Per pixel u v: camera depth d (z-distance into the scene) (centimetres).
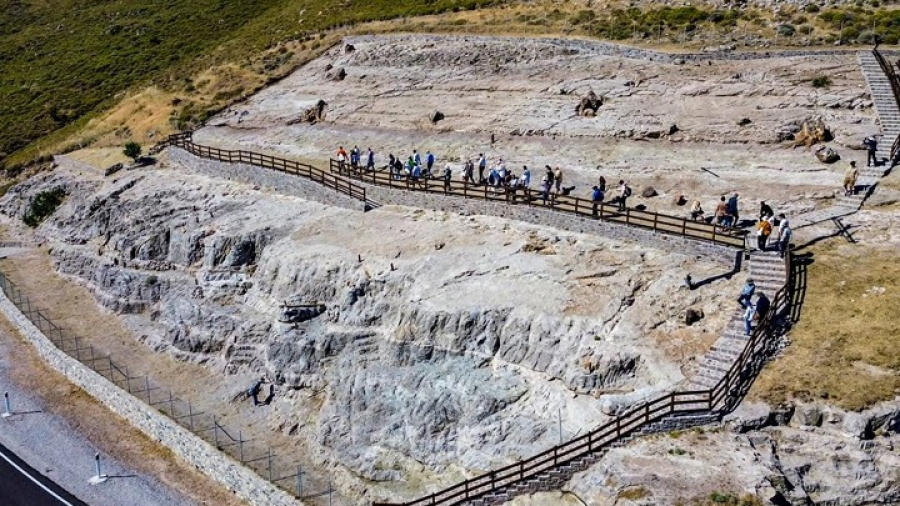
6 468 4109
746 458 2873
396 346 3941
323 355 4225
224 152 6569
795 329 3331
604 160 5128
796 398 3016
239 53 8631
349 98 6869
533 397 3553
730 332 3391
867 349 3150
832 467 2862
